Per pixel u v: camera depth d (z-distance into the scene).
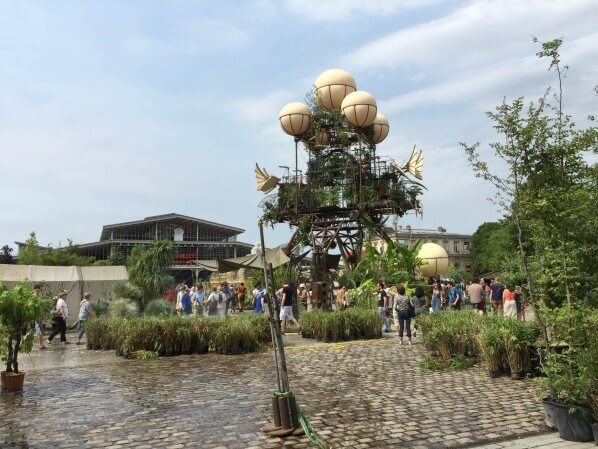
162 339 14.31
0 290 9.71
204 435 6.55
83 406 8.27
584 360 5.97
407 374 10.66
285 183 26.72
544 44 6.48
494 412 7.44
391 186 25.42
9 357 9.80
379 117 26.28
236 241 72.88
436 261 30.11
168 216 70.31
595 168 6.43
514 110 6.54
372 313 17.80
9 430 6.94
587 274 6.53
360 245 26.98
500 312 21.22
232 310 31.53
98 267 28.56
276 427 6.62
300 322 18.44
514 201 6.67
